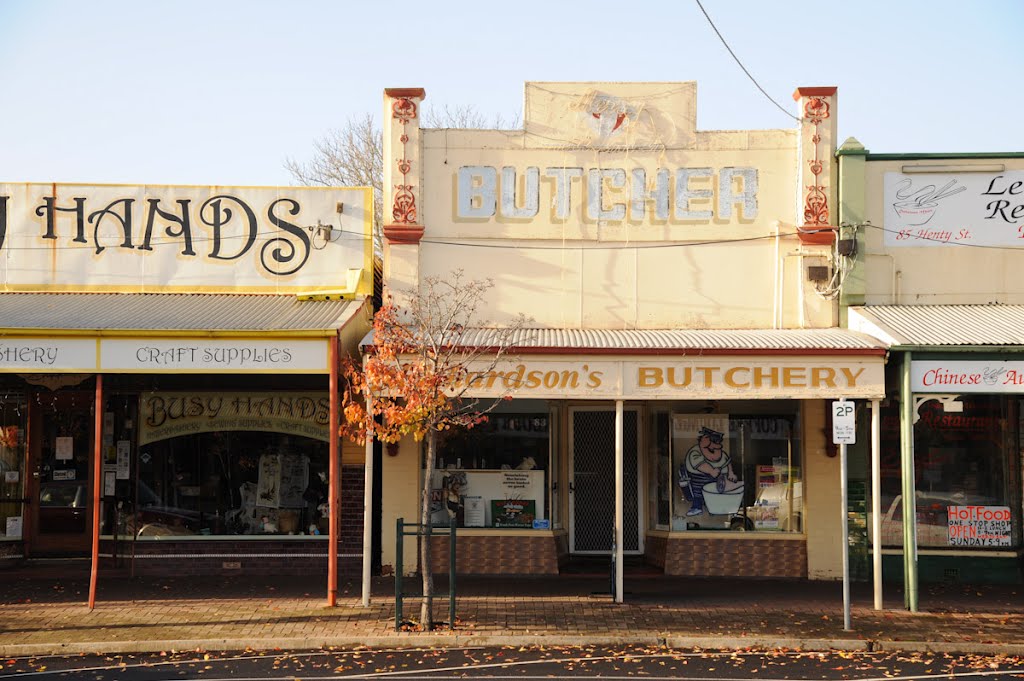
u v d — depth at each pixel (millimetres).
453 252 16484
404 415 12648
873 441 13945
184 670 11031
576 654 11781
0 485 17031
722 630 12633
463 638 12273
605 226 16531
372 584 15672
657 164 16594
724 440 16703
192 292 16672
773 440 16609
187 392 16938
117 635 12320
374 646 12195
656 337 14977
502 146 16609
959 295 16141
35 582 15789
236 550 16562
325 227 16672
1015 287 16125
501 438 16688
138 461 16812
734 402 16719
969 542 16141
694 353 13867
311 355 13789
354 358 15266
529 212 16562
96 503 13898
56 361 13555
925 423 16328
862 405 16234
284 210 16812
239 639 12125
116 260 16672
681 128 16609
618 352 13859
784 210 16500
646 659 11539
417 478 16391
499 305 16469
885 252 16219
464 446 16641
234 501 16797
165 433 16859
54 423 17234
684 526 16609
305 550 16562
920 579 16016
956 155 16219
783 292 16359
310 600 14383
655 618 13273
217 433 16875
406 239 16359
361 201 16828
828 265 16281
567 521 17125
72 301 15875
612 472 17219
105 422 16922
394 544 16359
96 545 13828
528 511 16578
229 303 15914
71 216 16672
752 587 15469
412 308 15461
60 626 12773
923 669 11094
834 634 12453
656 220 16531
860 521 16156
